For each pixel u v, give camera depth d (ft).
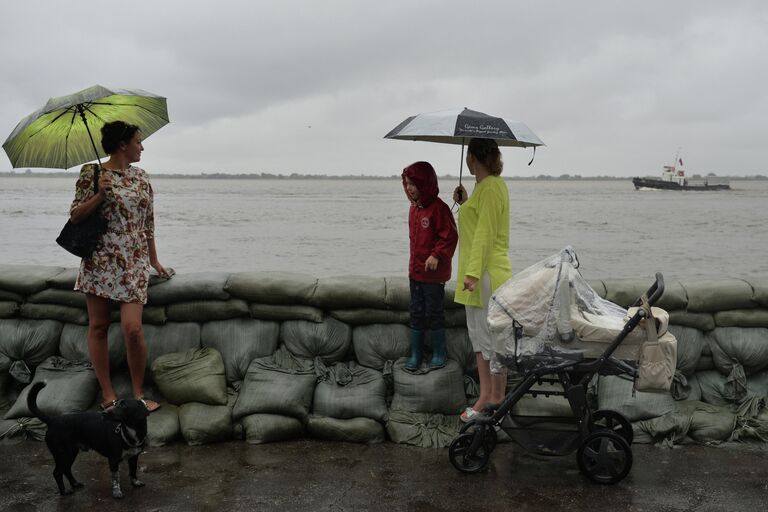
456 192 15.03
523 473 12.19
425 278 14.02
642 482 11.78
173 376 14.33
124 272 13.15
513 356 11.87
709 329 14.87
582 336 11.62
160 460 12.73
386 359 14.97
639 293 14.94
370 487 11.59
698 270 68.95
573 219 167.32
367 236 105.50
